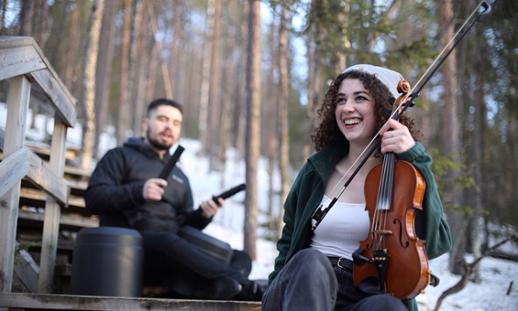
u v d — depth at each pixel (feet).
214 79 55.11
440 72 25.58
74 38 41.16
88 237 10.50
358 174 7.96
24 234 14.35
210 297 11.03
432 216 7.04
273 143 46.19
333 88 8.41
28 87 9.73
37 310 9.87
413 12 23.08
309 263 6.56
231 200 44.98
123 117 41.39
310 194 8.21
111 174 12.48
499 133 25.41
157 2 44.86
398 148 7.15
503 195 25.14
